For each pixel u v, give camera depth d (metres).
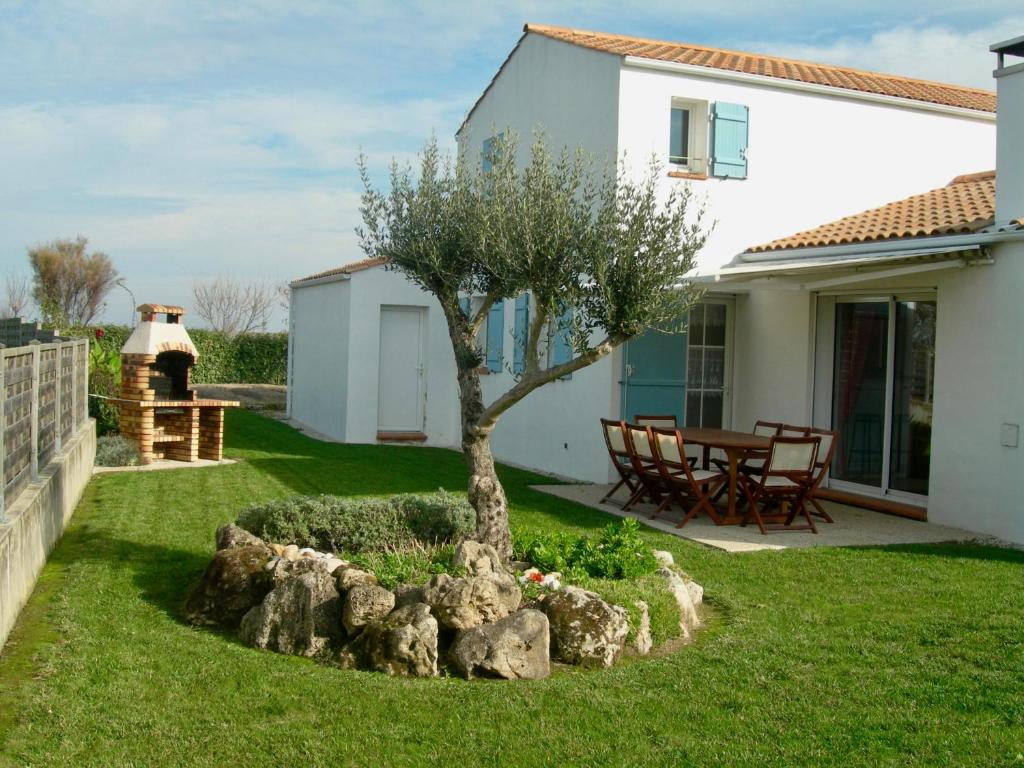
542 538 8.15
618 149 13.95
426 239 7.98
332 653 6.28
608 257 7.32
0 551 6.16
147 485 12.98
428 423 20.19
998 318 10.89
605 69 14.28
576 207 7.74
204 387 30.72
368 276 19.62
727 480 11.38
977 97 18.03
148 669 5.90
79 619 6.88
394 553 7.72
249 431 20.89
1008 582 8.55
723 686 5.82
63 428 10.90
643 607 6.63
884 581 8.58
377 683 5.77
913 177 16.27
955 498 11.45
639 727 5.19
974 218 11.78
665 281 7.32
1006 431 10.75
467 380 8.06
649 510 12.27
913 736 5.09
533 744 4.95
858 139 15.76
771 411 14.74
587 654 6.25
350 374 19.55
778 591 8.22
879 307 13.12
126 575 8.15
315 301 22.05
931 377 12.35
